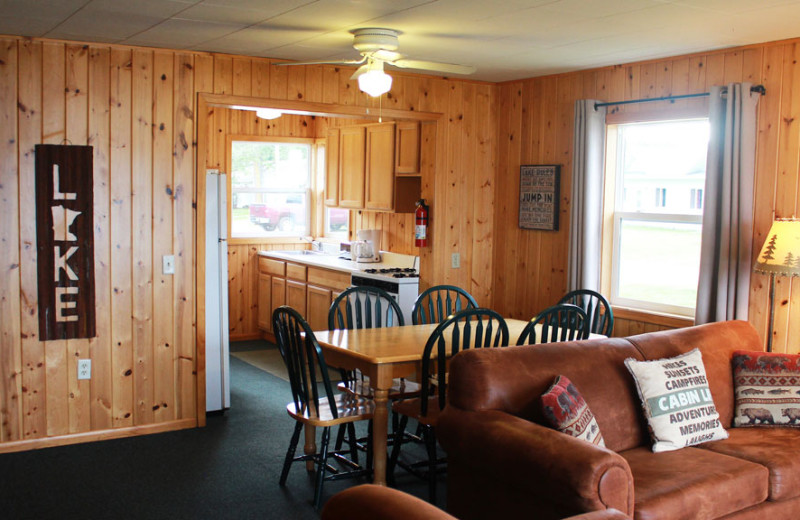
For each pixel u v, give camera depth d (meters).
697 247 4.82
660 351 3.71
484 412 3.13
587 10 3.54
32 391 4.46
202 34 4.20
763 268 4.02
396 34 4.11
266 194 7.93
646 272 5.17
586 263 5.22
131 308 4.69
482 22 3.82
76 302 4.52
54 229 4.44
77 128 4.46
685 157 4.89
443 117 5.73
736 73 4.46
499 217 6.08
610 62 5.03
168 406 4.85
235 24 3.92
